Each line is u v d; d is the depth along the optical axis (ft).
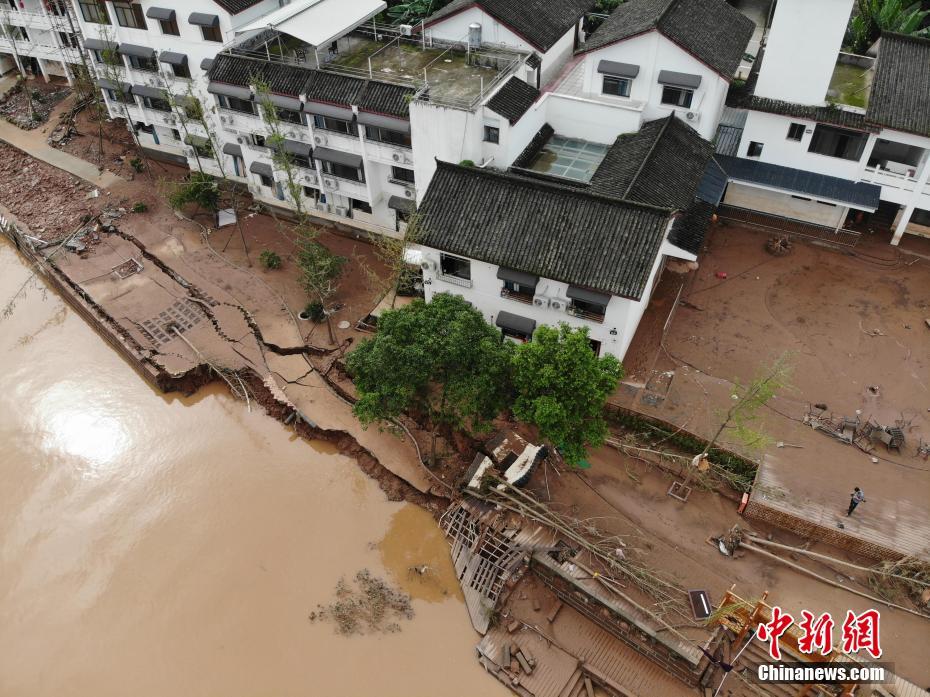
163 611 92.73
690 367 116.16
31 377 124.26
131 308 132.46
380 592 93.97
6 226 155.02
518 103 124.57
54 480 108.17
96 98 174.50
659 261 116.37
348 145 131.95
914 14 149.48
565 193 103.40
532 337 108.17
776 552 94.27
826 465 101.45
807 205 140.26
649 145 122.11
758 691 81.00
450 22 139.33
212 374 122.11
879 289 130.41
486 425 97.86
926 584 87.25
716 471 101.40
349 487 106.42
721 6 140.56
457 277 111.24
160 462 110.52
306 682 85.71
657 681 83.46
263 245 147.54
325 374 120.26
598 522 97.81
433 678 85.66
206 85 146.92
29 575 97.14
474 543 96.17
